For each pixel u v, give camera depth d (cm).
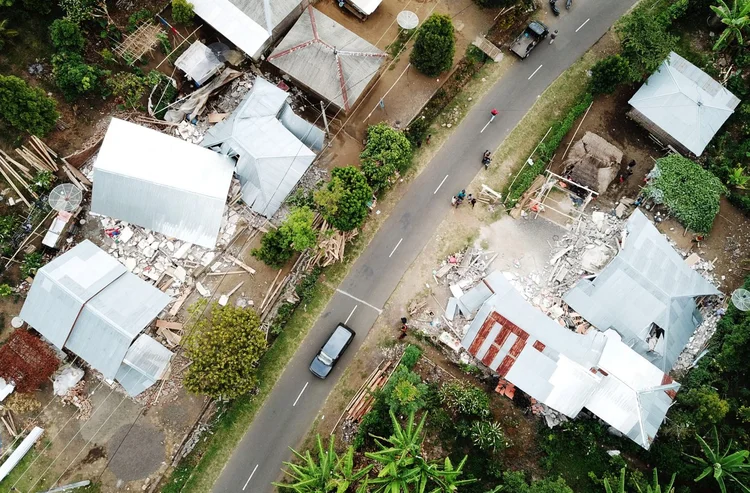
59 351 4275
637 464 4153
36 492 4119
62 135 4497
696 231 4588
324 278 4541
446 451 4188
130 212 4344
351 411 4275
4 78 3931
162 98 4597
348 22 5000
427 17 5012
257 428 4284
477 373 4359
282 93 4550
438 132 4853
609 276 4334
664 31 4944
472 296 4378
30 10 4428
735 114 4878
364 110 4838
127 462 4203
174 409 4281
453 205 4697
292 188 4416
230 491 4191
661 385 4075
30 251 4378
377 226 4653
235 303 4444
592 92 4866
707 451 3756
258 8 4603
